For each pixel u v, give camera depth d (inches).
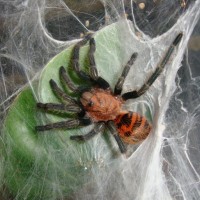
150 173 11.6
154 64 11.9
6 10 12.6
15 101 10.7
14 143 10.6
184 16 12.2
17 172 10.8
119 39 11.5
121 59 11.6
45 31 12.5
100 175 11.3
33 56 12.3
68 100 11.3
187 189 12.1
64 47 12.2
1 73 12.3
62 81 11.2
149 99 11.8
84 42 11.4
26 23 12.6
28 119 10.8
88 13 12.7
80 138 11.1
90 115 11.7
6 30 12.6
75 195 11.1
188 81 12.7
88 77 11.4
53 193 11.0
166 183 11.9
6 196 11.1
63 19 12.7
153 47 12.0
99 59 11.5
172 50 11.6
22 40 12.5
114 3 12.6
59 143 11.0
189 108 12.6
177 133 12.4
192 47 12.8
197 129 12.5
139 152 11.6
